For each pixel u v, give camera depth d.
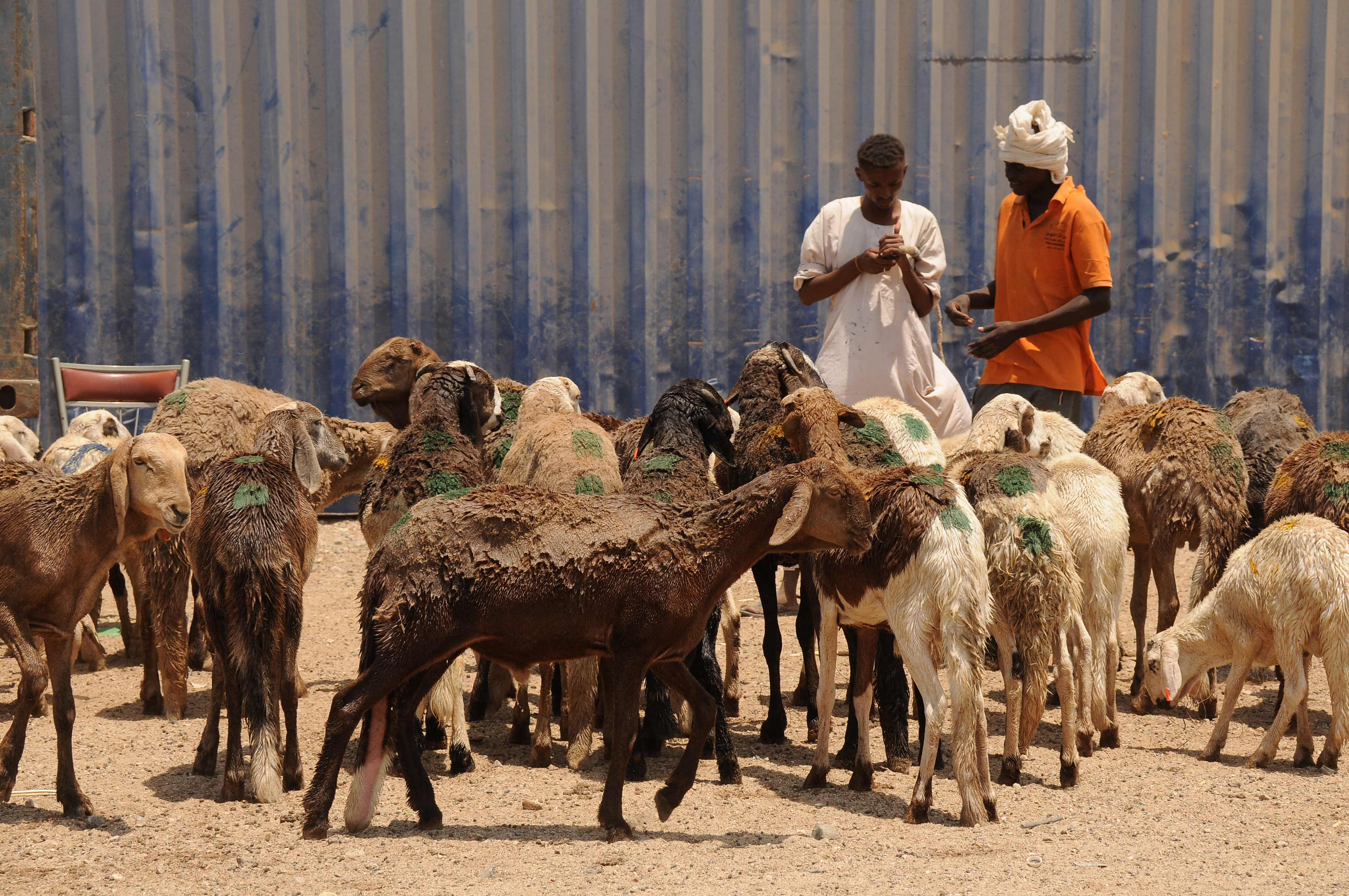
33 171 12.15
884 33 12.38
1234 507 7.96
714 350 12.65
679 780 5.73
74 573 5.96
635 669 5.52
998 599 6.45
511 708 8.27
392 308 12.68
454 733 6.68
